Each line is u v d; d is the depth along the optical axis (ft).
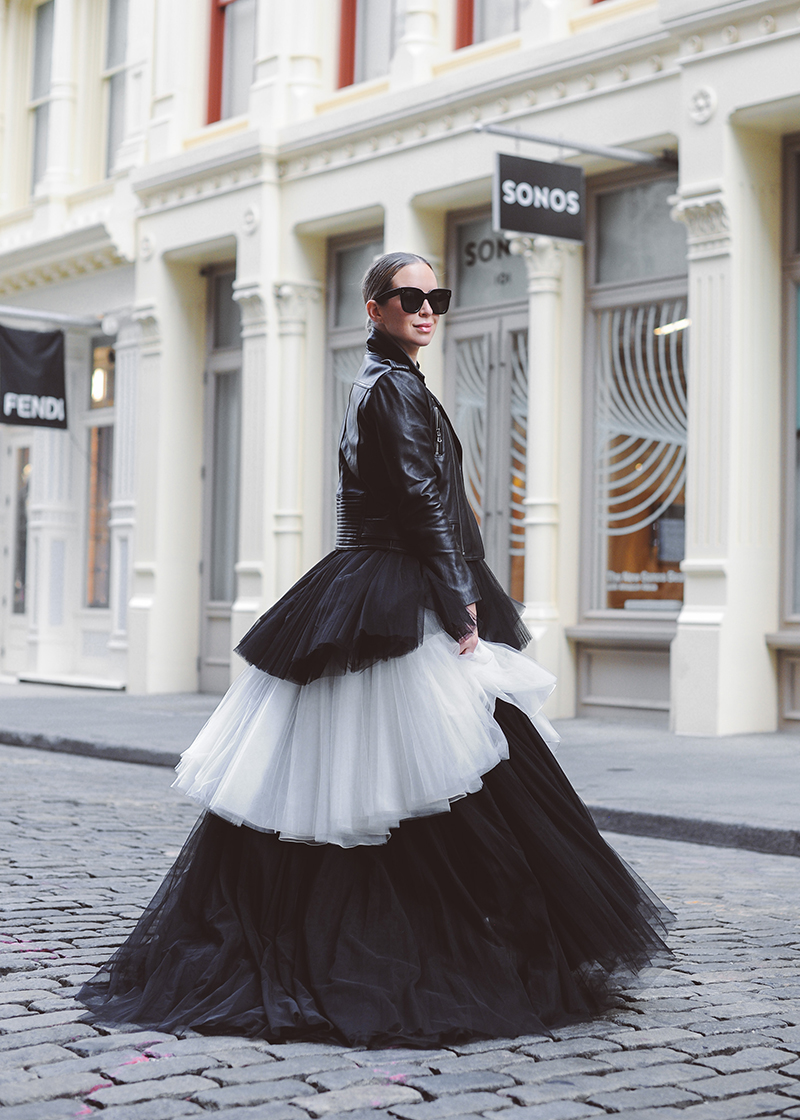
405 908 10.80
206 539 55.47
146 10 57.36
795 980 13.01
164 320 54.95
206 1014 10.48
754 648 36.65
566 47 39.63
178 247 53.78
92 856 19.97
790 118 35.53
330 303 50.19
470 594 11.06
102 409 60.90
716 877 19.75
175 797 27.45
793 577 37.19
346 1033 10.09
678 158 38.11
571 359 41.34
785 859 21.54
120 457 57.77
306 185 48.78
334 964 10.52
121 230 56.44
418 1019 10.27
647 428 40.06
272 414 49.98
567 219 37.45
